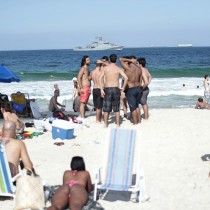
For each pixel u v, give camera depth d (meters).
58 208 5.79
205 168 8.44
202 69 49.00
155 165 8.75
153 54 131.75
